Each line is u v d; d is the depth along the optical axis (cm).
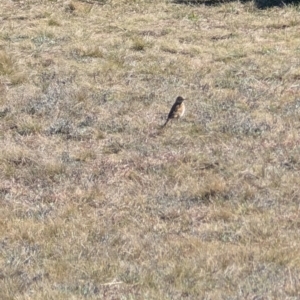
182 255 2878
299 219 3189
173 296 2548
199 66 5128
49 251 2956
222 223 3194
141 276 2700
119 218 3259
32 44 5453
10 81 4841
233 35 5788
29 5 6372
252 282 2623
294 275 2683
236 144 3988
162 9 6384
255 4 6394
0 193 3547
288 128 4188
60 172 3716
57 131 4194
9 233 3112
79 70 5059
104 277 2719
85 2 6500
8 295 2589
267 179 3578
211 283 2642
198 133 4125
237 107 4484
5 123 4288
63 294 2562
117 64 5131
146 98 4625
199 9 6347
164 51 5444
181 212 3291
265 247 2933
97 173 3706
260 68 5109
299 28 5925
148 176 3653
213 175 3622
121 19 6125
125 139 4072
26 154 3859
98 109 4447
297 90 4762
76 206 3356
